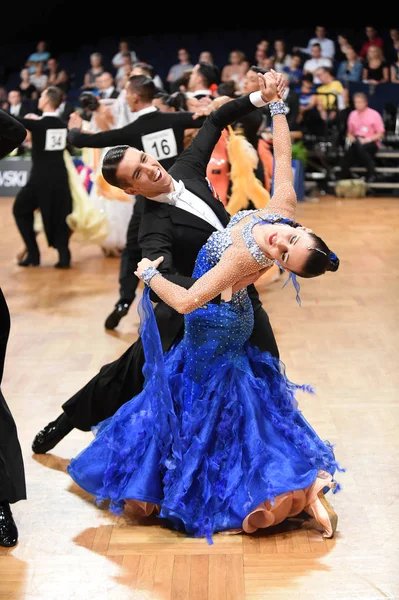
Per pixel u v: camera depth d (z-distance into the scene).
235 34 13.38
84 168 7.18
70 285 6.30
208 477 2.65
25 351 4.63
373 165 11.30
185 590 2.37
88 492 2.87
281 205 2.60
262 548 2.58
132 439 2.73
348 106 11.77
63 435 3.20
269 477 2.55
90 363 4.41
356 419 3.56
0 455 2.65
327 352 4.52
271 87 2.71
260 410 2.70
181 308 2.43
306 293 5.88
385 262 6.84
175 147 4.65
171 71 12.16
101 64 12.49
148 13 13.80
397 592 2.35
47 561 2.54
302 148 10.75
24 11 13.79
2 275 6.70
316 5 13.47
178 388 2.75
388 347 4.60
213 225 2.71
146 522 2.78
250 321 2.72
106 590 2.38
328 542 2.61
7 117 2.50
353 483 2.98
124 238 7.23
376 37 12.23
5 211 10.30
